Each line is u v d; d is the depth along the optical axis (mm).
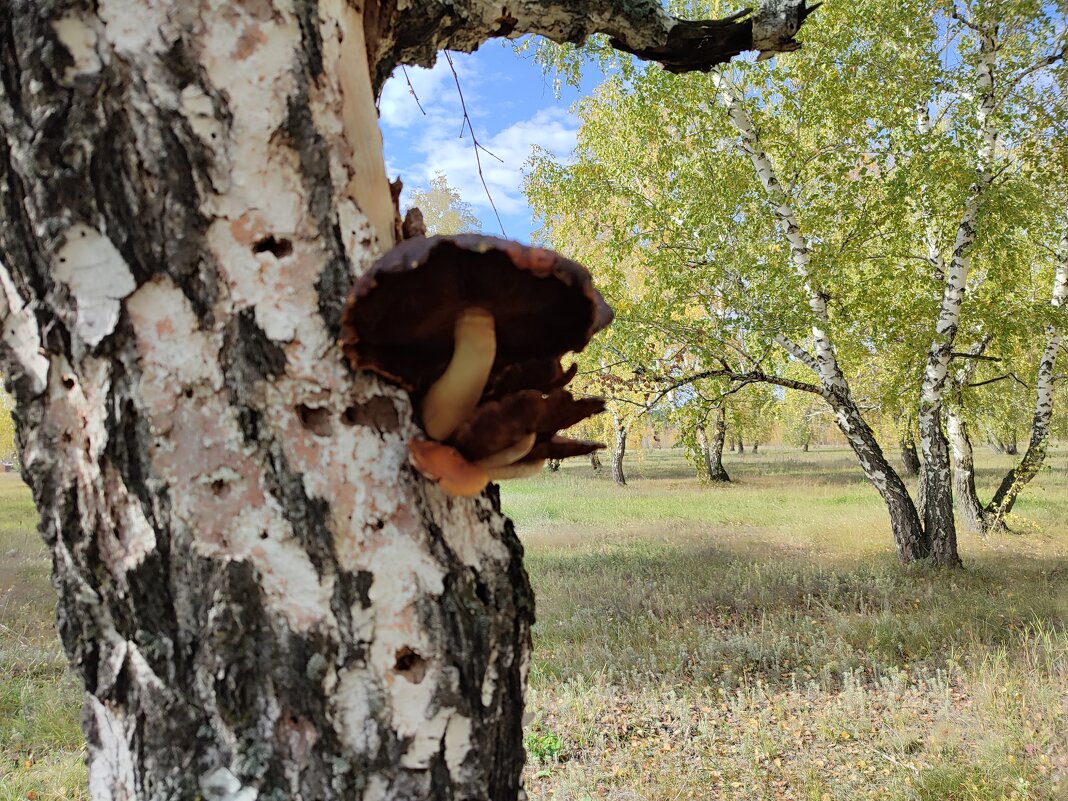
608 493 21922
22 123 1078
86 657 1205
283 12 1153
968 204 8930
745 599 7988
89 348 1093
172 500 1098
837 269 9117
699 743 4711
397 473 1178
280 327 1130
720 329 9078
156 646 1124
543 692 5586
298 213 1152
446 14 1887
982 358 10586
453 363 1170
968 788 3898
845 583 8547
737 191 8750
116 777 1209
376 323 1153
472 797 1201
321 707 1109
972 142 8578
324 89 1195
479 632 1229
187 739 1119
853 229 8898
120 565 1133
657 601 7883
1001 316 9461
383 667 1139
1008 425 18141
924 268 10688
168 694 1123
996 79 9180
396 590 1151
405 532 1167
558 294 1186
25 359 1183
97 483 1137
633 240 9078
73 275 1087
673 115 9344
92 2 1065
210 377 1107
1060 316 9609
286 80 1148
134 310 1094
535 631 7098
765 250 8906
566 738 4852
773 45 2438
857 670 5672
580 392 9602
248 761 1098
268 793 1099
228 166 1112
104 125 1067
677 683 5680
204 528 1098
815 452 51188
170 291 1097
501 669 1271
